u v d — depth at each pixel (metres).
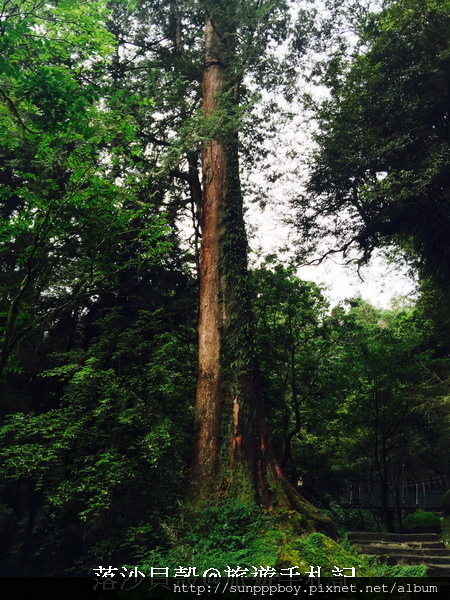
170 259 17.91
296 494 11.62
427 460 21.61
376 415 17.31
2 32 7.86
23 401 15.19
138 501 11.89
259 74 16.69
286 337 15.39
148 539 11.38
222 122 14.23
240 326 12.86
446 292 18.98
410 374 17.06
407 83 16.59
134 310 16.91
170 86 15.47
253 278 15.28
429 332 21.88
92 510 11.98
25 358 15.57
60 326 16.83
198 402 12.62
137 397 12.96
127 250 15.59
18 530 15.01
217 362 12.70
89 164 9.68
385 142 17.12
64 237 10.23
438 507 20.41
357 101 17.50
